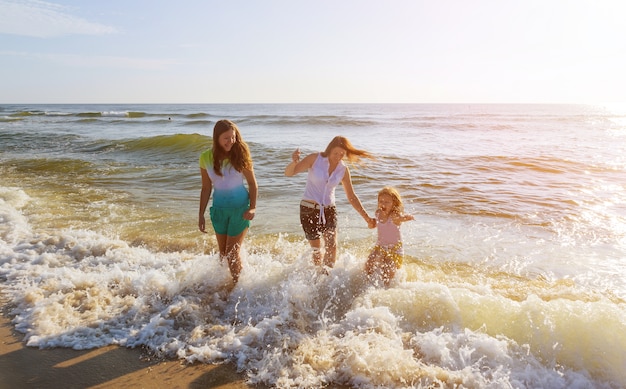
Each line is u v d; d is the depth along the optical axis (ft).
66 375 10.12
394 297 13.20
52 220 23.56
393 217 15.25
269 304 13.43
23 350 11.12
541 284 15.61
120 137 77.25
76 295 13.89
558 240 20.48
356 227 22.52
